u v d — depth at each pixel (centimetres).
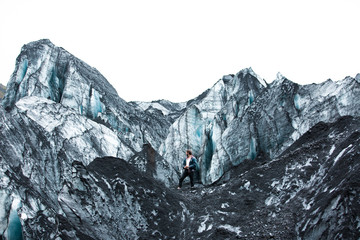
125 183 1188
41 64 2497
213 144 2172
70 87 2434
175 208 1212
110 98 2777
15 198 1163
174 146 2348
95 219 1054
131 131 2695
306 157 1254
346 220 808
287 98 1952
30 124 1684
